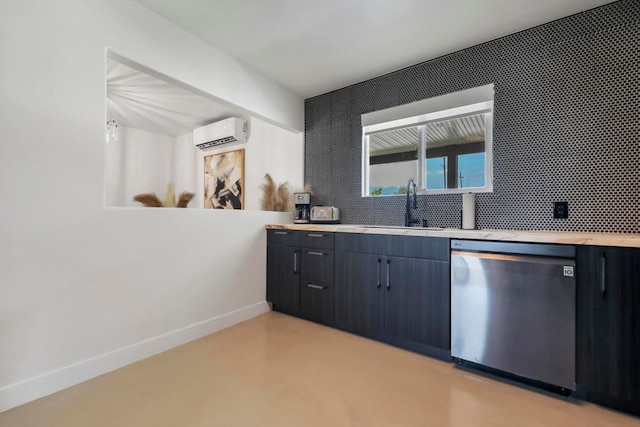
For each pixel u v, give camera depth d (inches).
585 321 59.9
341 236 98.4
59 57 64.1
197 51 92.1
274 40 93.7
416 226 106.7
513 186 88.6
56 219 63.8
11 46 57.8
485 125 96.7
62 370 64.4
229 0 75.9
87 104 68.4
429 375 71.4
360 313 93.5
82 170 67.8
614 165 75.3
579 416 56.6
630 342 55.8
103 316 71.6
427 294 80.0
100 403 59.4
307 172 138.6
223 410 57.6
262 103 116.3
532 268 64.9
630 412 57.5
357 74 115.7
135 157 196.2
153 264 82.2
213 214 99.4
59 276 64.3
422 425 53.7
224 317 102.2
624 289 56.4
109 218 72.9
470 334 72.6
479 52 94.7
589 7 77.3
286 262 114.2
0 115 56.5
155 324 82.5
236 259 107.5
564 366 61.6
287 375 70.9
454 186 103.3
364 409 58.1
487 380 69.5
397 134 116.3
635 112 73.0
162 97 135.7
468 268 73.1
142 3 77.8
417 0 75.3
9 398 57.2
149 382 67.5
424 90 105.7
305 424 53.8
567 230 80.6
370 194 123.4
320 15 81.7
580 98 79.4
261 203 156.1
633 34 73.3
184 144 205.9
